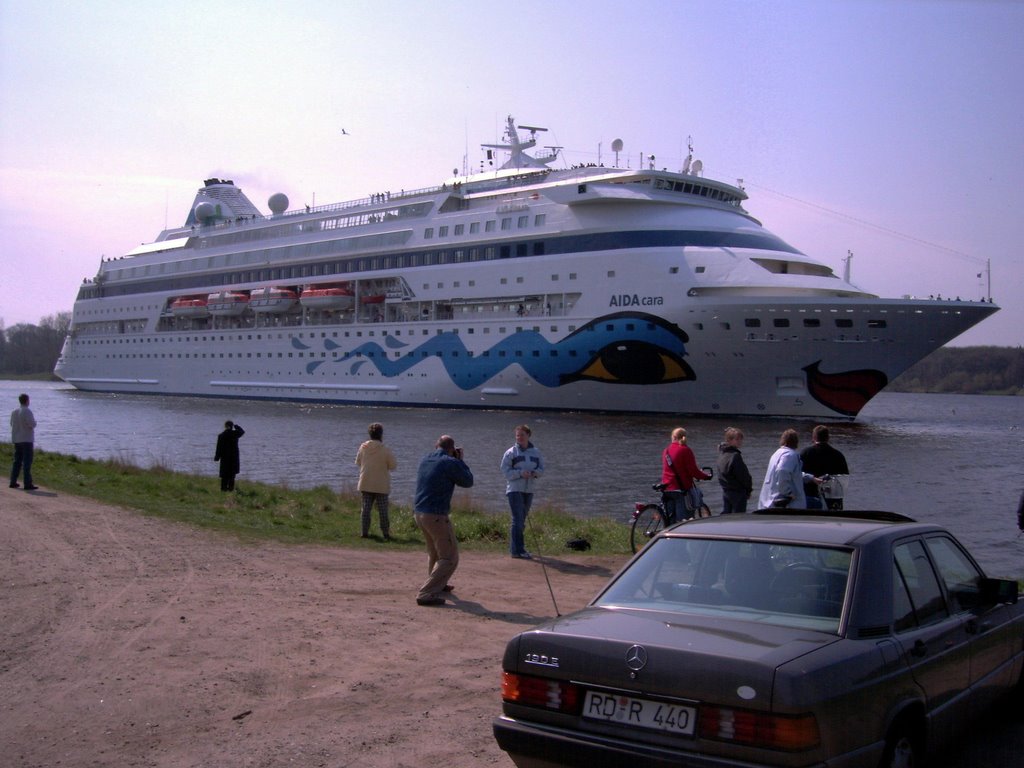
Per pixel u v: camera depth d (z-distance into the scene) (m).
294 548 12.79
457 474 9.88
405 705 6.51
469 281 54.72
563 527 16.11
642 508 14.02
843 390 45.66
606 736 4.52
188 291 74.75
